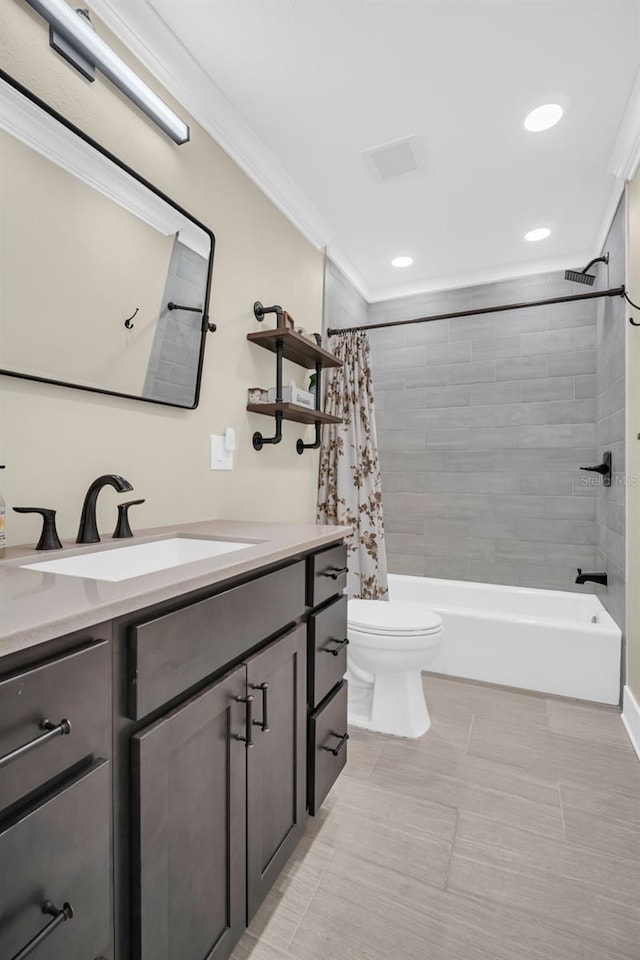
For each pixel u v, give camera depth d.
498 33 1.49
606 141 1.98
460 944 1.07
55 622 0.58
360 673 2.19
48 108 1.14
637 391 2.02
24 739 0.54
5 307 1.07
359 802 1.55
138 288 1.42
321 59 1.58
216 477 1.83
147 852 0.72
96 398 1.32
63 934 0.59
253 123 1.88
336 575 1.49
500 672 2.43
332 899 1.18
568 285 3.05
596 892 1.21
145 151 1.48
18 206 1.09
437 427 3.39
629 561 2.11
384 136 1.96
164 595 0.75
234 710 0.95
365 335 2.82
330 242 2.81
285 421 2.37
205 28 1.47
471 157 2.09
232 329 1.92
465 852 1.34
